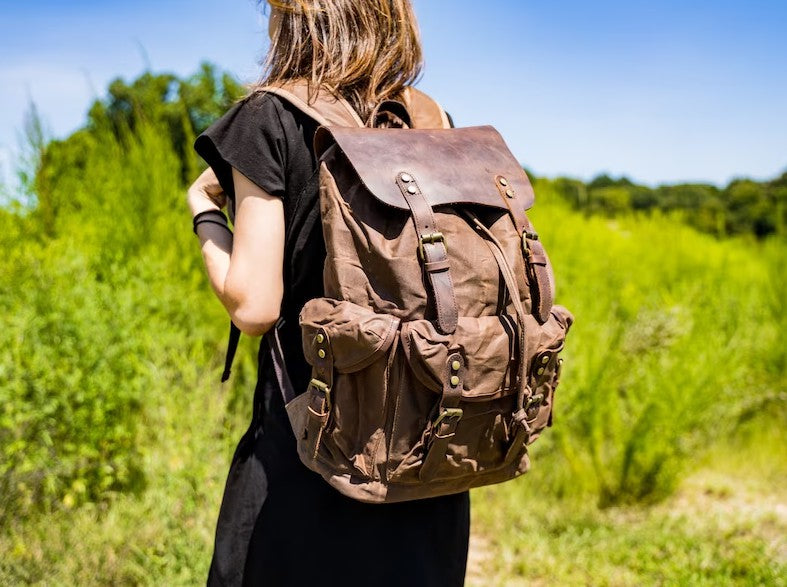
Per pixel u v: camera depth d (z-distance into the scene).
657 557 3.48
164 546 2.96
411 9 1.51
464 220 1.29
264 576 1.36
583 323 4.61
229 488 1.45
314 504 1.34
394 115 1.47
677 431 4.25
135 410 3.70
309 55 1.41
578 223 6.87
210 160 1.33
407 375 1.19
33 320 3.32
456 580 1.47
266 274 1.28
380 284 1.21
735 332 5.08
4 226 4.22
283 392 1.33
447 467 1.25
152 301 3.83
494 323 1.25
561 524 3.94
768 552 3.54
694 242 7.43
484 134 1.45
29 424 3.26
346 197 1.23
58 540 2.99
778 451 5.15
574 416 4.30
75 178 4.89
